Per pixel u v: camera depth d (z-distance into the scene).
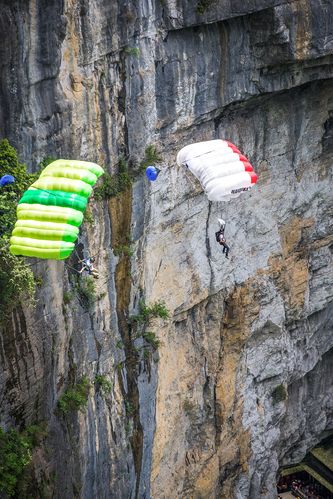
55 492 47.47
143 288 56.22
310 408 76.94
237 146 62.16
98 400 52.50
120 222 53.16
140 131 53.34
